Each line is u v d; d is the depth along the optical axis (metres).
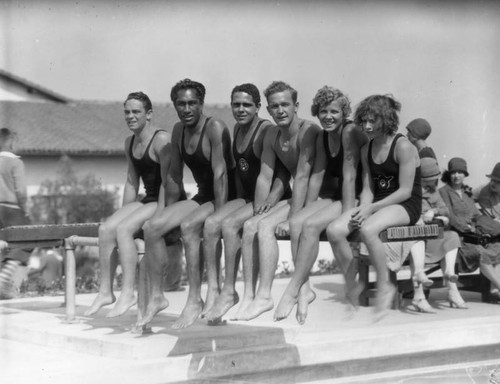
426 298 9.73
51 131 30.31
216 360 6.85
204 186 7.34
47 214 28.72
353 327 7.92
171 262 10.49
